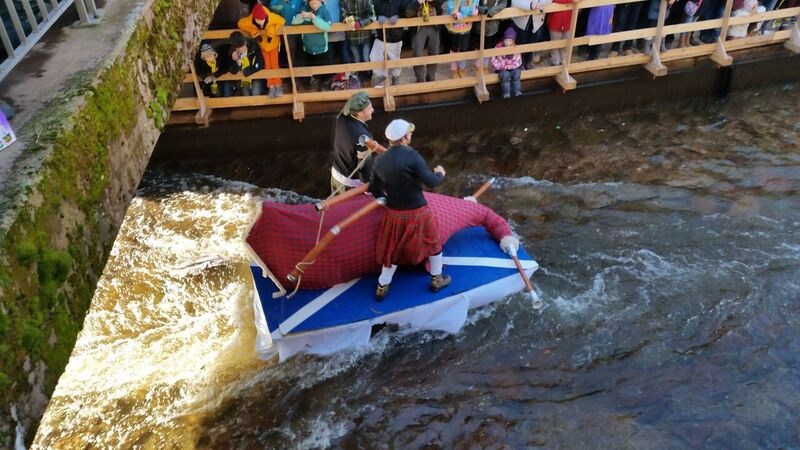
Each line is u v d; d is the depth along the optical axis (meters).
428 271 5.34
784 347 5.09
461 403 4.87
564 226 6.41
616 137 7.61
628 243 6.15
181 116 7.06
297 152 7.48
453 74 7.42
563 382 4.97
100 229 2.97
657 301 5.55
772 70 8.10
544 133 7.72
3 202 2.42
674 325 5.34
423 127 7.57
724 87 8.09
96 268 2.89
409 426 4.74
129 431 4.79
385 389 5.03
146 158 3.56
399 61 6.95
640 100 7.97
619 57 7.59
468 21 6.80
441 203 5.57
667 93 8.00
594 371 5.04
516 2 6.82
